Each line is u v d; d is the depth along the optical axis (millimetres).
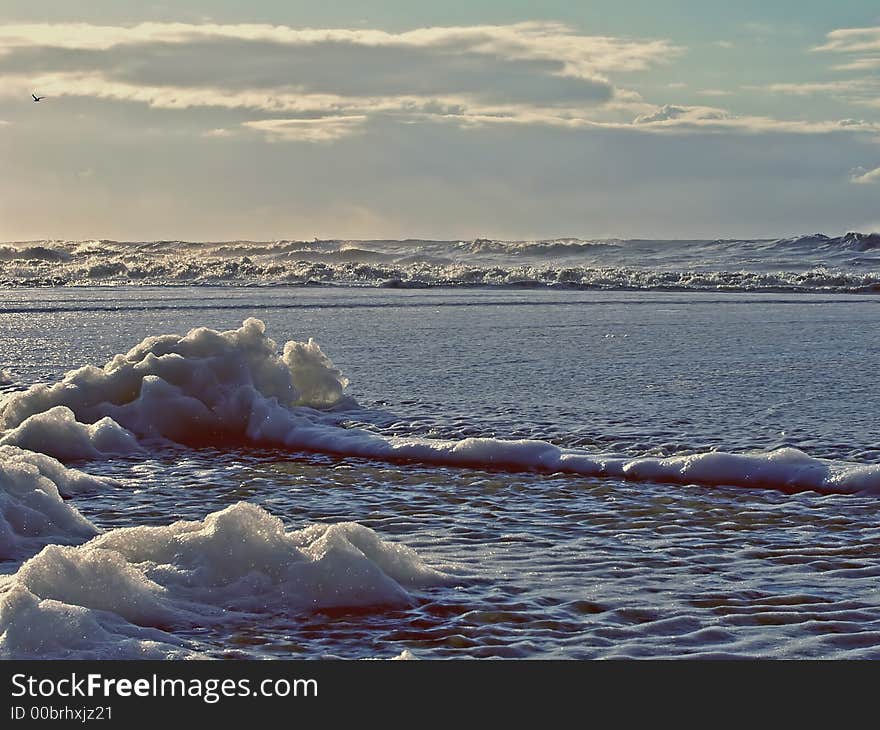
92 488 10562
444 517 9305
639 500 9906
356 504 9852
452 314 36844
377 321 33375
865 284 62125
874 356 22109
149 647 6012
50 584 6391
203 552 7004
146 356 14719
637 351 23297
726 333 28453
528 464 11539
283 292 54781
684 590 7184
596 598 7004
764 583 7340
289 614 6633
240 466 11789
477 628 6469
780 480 10508
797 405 15328
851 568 7711
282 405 14914
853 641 6277
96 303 43062
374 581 6895
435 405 15555
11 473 8891
